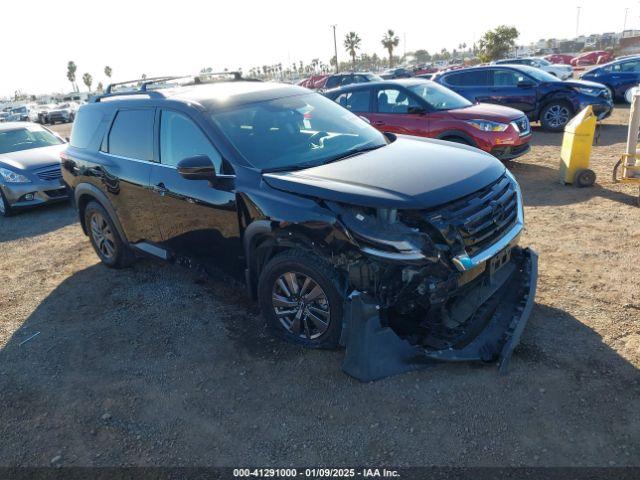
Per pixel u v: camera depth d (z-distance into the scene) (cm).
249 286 392
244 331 407
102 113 520
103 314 460
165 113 441
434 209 305
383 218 304
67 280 549
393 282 312
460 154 387
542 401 300
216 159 393
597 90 1191
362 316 315
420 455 271
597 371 321
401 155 387
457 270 304
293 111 447
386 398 315
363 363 319
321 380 338
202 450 290
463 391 315
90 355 396
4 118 3766
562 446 267
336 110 482
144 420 318
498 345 337
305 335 366
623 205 636
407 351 324
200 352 385
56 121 3428
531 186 764
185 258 453
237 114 420
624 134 1159
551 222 595
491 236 335
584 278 445
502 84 1270
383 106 903
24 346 419
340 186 325
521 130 828
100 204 531
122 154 487
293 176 352
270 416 311
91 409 333
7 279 569
